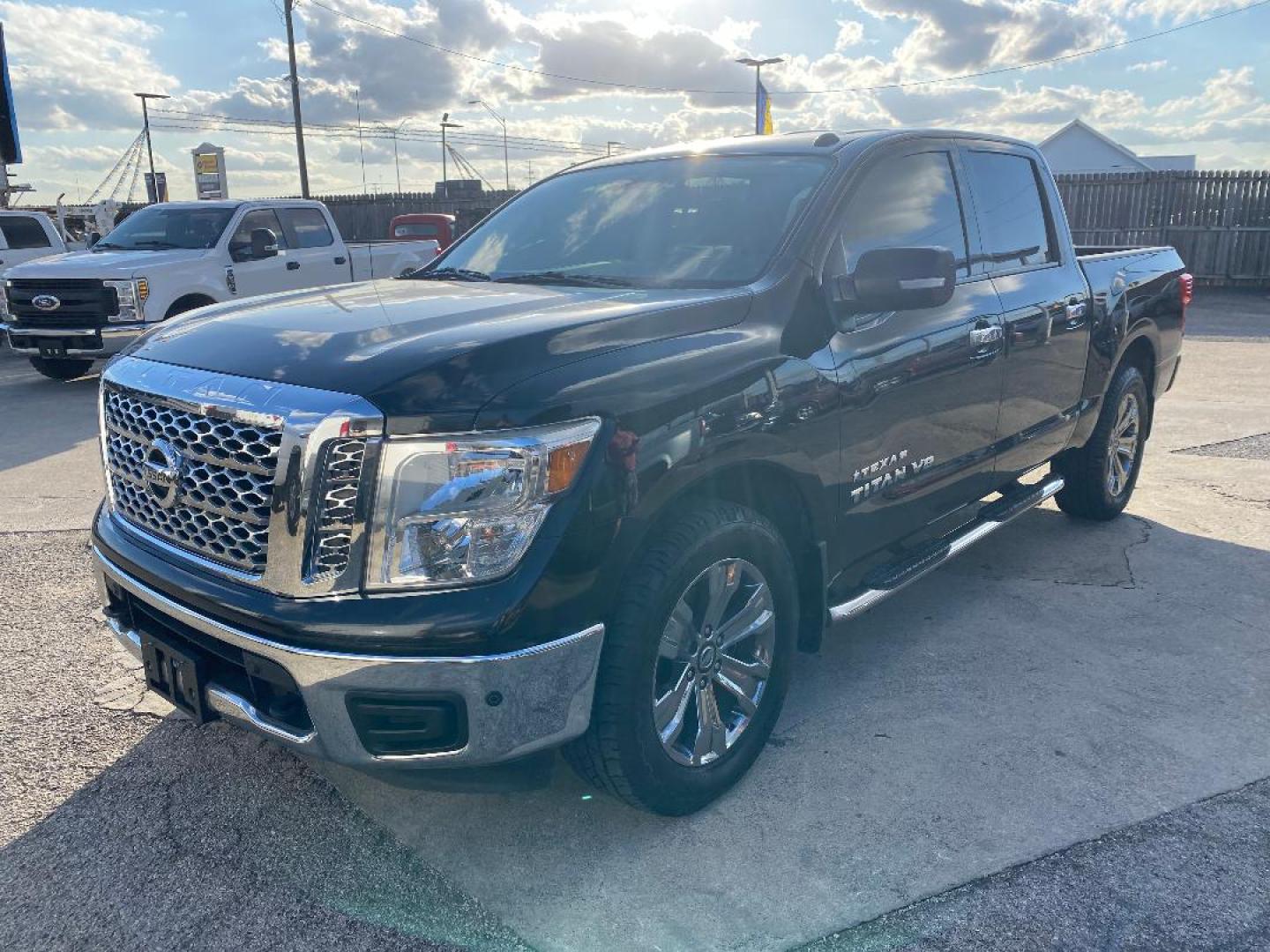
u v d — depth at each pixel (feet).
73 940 7.91
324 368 7.93
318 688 7.60
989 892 8.40
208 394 8.13
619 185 12.95
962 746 10.72
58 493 20.74
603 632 8.13
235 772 10.29
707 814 9.55
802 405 9.72
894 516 11.85
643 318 9.09
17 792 9.87
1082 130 121.39
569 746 8.66
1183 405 29.12
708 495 9.27
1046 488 16.03
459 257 13.21
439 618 7.43
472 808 9.69
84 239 68.39
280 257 38.58
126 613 9.65
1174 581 15.49
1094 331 15.89
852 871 8.70
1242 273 66.74
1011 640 13.39
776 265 10.38
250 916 8.20
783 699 10.41
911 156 12.44
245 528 8.02
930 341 11.70
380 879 8.66
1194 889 8.42
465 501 7.50
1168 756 10.48
